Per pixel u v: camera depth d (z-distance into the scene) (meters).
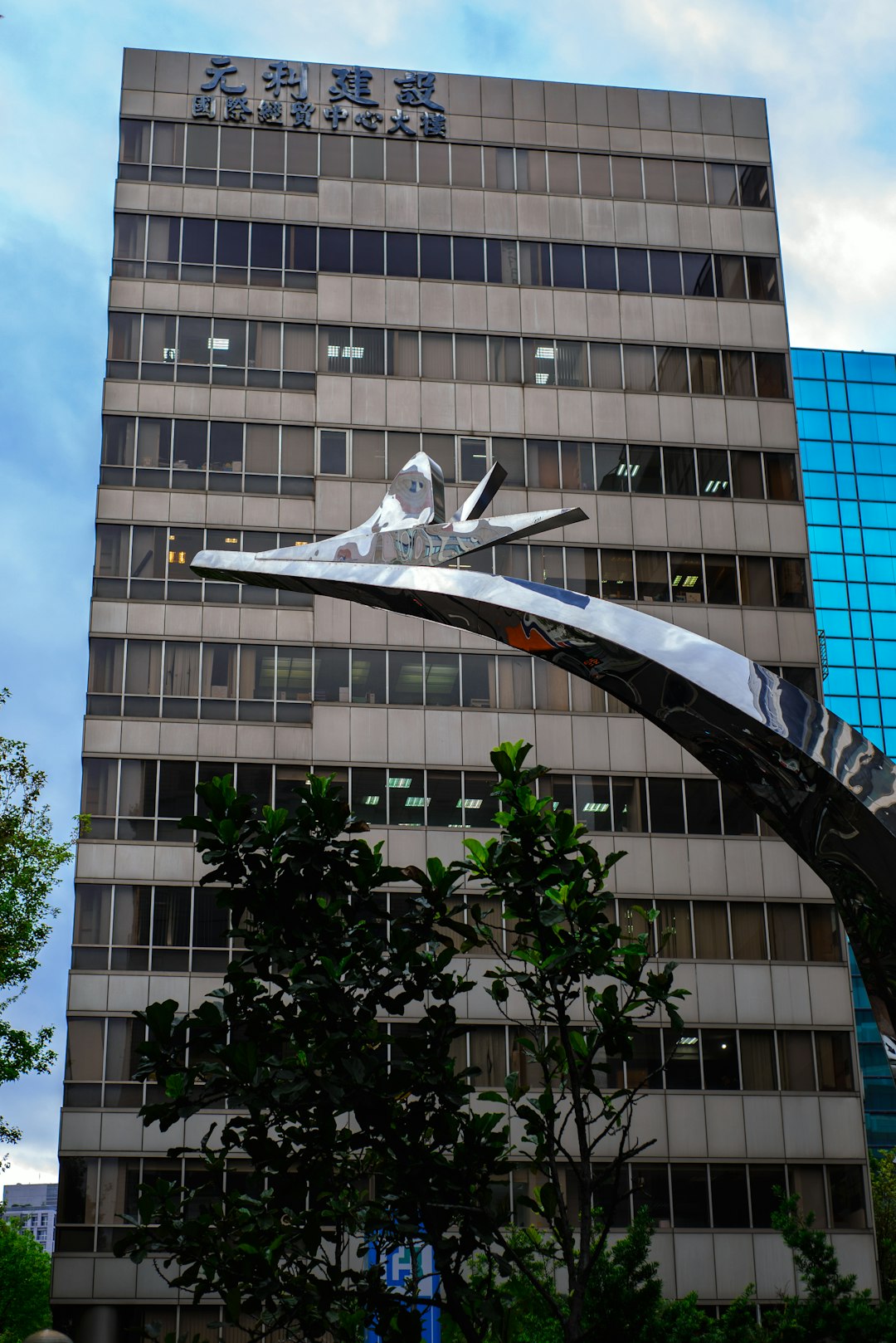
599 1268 10.66
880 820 7.11
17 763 31.47
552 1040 10.01
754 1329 10.73
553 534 41.50
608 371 43.28
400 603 8.80
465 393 42.41
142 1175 34.88
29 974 30.39
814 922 38.75
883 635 74.62
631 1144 36.19
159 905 36.94
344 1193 10.20
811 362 79.44
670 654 7.66
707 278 44.72
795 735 7.27
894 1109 65.12
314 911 9.45
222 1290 9.38
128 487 40.31
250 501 40.62
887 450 78.31
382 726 38.94
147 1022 9.20
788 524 42.56
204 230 42.97
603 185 45.16
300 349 42.25
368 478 41.28
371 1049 9.66
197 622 39.34
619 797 39.16
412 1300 9.24
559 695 39.72
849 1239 36.44
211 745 38.34
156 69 44.25
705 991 37.84
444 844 38.06
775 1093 37.31
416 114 44.97
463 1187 9.30
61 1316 34.00
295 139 44.19
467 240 43.94
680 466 42.66
